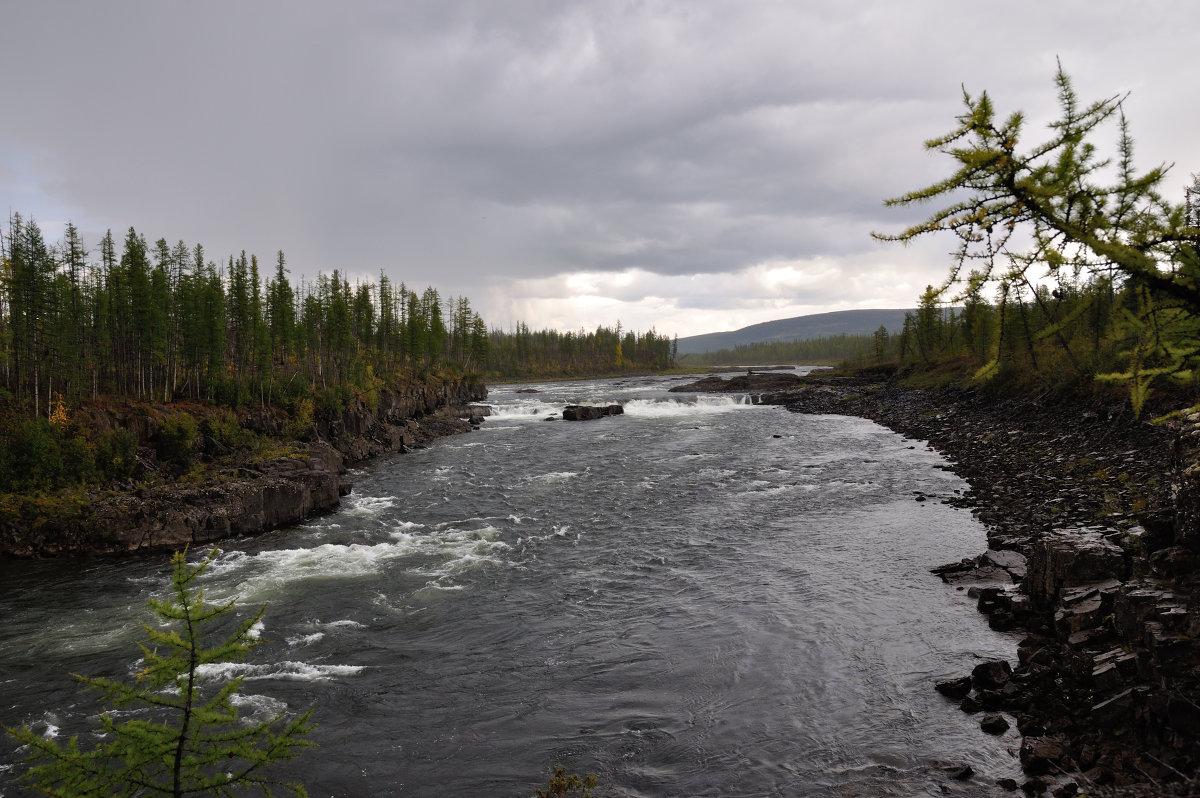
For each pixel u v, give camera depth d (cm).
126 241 6475
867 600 1902
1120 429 3247
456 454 5388
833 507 3022
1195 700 985
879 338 14912
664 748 1298
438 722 1441
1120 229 405
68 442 3656
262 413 5734
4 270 4972
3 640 1930
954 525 2581
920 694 1388
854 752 1221
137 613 2120
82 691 1622
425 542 2814
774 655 1625
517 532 2919
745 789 1155
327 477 3500
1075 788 1013
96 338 5775
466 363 16800
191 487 3278
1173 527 1384
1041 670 1338
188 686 710
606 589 2169
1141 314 422
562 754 1305
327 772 1280
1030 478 3094
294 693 1577
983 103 384
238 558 2645
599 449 5325
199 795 1173
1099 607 1412
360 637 1880
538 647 1777
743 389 12131
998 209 408
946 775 1121
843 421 6888
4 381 4925
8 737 1429
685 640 1753
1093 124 384
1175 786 863
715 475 3984
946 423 5484
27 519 2886
